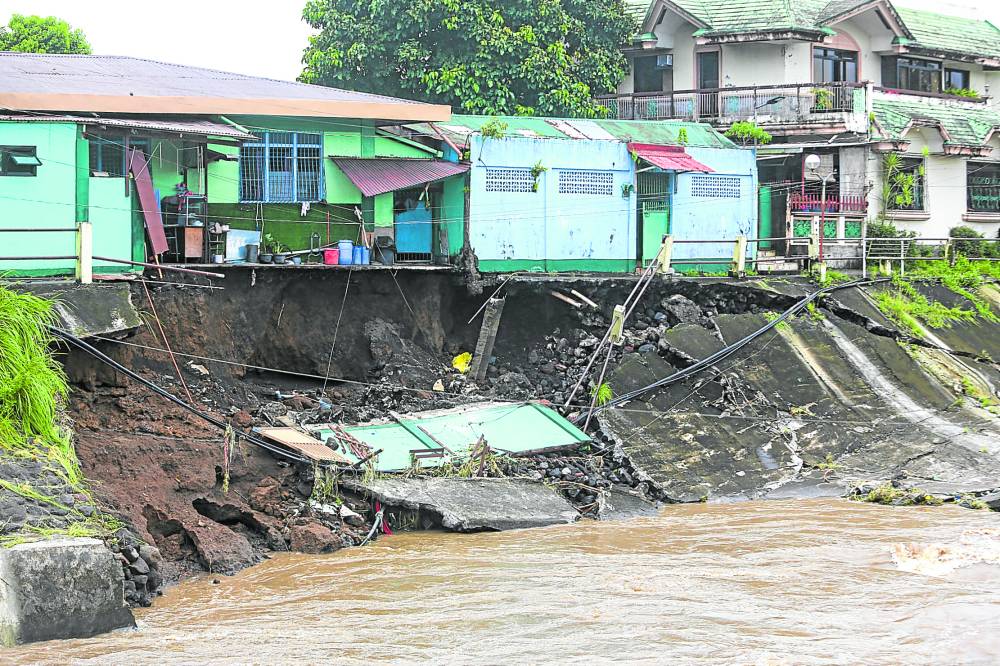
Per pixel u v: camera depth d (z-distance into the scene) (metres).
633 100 33.41
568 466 20.66
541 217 26.20
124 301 18.17
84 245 18.09
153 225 20.48
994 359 27.58
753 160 29.30
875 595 14.45
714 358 23.94
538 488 19.61
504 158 25.66
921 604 14.02
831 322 26.62
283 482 18.28
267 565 16.08
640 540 17.48
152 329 19.77
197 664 11.90
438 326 24.95
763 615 13.59
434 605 14.05
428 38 31.47
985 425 23.50
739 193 29.16
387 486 18.41
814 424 23.00
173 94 22.00
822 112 32.09
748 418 22.88
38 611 12.60
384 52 31.19
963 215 35.69
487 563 16.05
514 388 23.77
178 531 16.20
